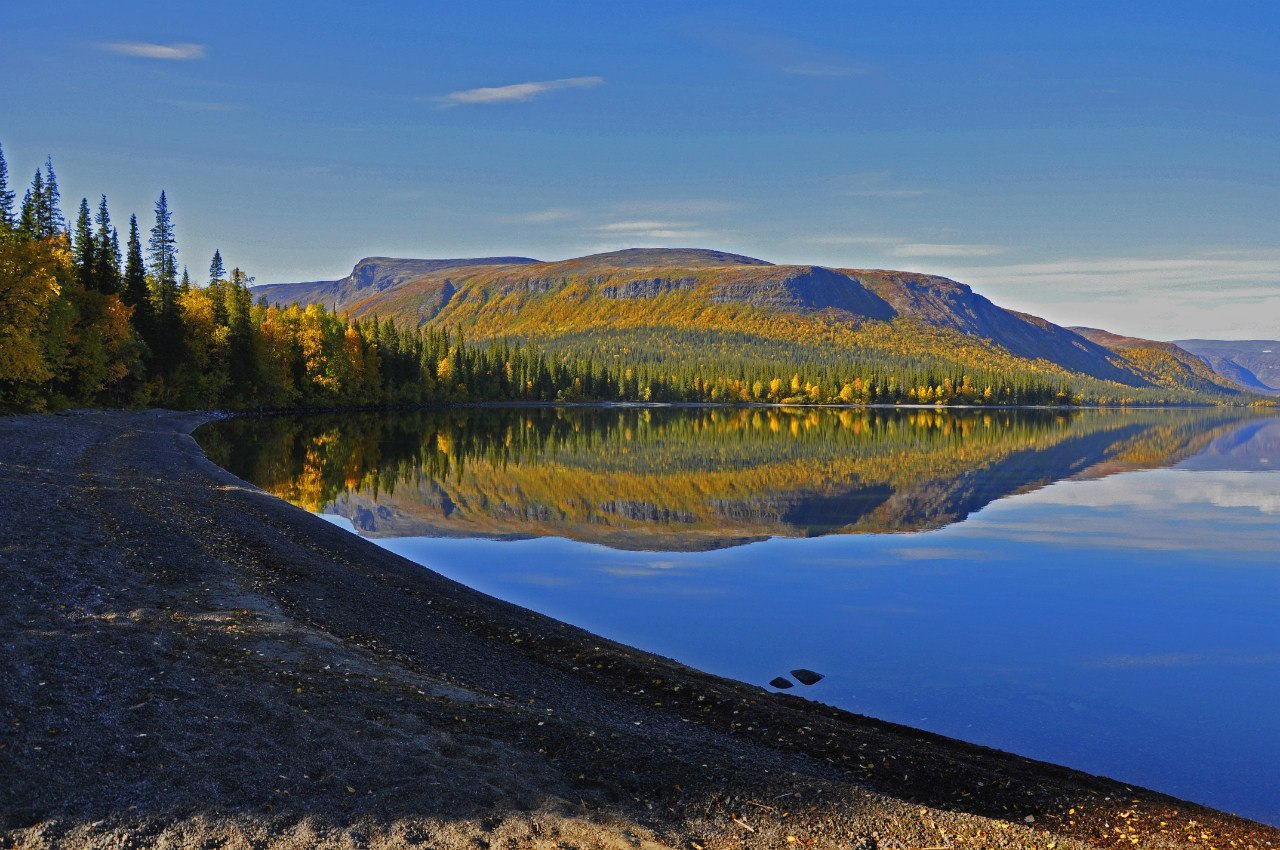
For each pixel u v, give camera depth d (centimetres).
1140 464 7312
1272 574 2939
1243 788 1355
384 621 1892
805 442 9488
